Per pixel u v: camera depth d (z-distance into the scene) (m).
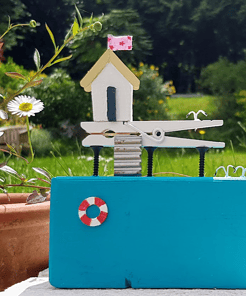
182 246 1.46
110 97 1.54
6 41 12.59
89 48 10.26
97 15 13.87
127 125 1.55
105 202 1.48
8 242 1.63
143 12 14.12
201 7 13.95
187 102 11.30
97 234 1.48
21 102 1.83
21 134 7.20
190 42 14.48
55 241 1.48
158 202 1.47
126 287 1.47
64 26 14.52
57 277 1.47
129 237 1.47
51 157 6.80
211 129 9.35
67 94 8.84
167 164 4.50
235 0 13.81
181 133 8.87
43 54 14.44
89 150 7.79
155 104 9.22
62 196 1.49
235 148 7.58
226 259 1.45
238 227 1.46
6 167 1.85
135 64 10.55
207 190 1.47
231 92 10.89
